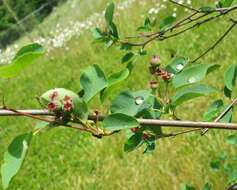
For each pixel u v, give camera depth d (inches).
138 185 32.8
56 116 8.4
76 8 116.6
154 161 33.1
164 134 10.5
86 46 73.5
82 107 8.6
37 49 7.9
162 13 65.0
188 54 49.7
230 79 12.1
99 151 39.4
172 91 34.3
